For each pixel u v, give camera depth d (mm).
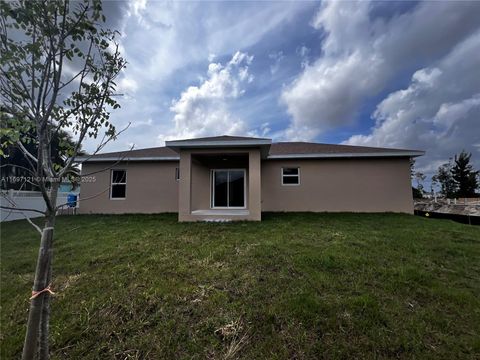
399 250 4691
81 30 1532
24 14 1333
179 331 2537
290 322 2600
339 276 3559
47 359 1538
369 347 2293
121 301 3016
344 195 10523
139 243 5336
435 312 2756
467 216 10461
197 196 10570
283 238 5508
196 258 4359
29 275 3936
